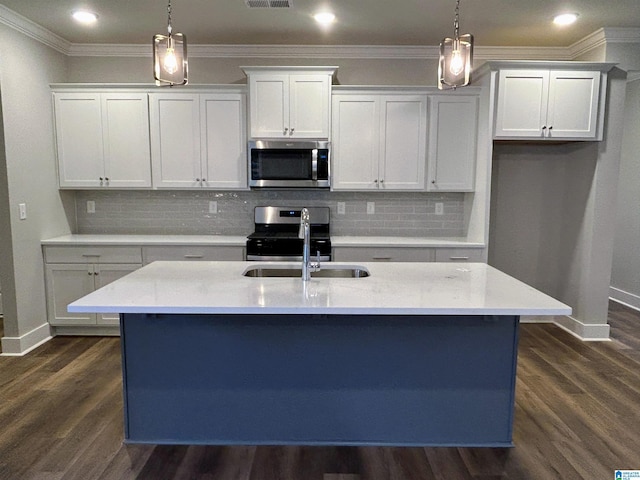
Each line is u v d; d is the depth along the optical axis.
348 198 4.53
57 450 2.38
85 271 3.98
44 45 3.97
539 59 4.33
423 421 2.44
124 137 4.14
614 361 3.59
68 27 3.80
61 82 4.27
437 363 2.40
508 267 4.60
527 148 4.45
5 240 3.56
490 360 2.40
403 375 2.41
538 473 2.23
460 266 2.87
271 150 4.04
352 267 2.88
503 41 4.09
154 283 2.36
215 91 4.09
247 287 2.29
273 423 2.45
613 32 3.74
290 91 4.00
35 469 2.23
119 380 3.19
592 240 3.96
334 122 4.11
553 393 3.05
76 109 4.11
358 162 4.15
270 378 2.42
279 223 4.48
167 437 2.46
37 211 3.89
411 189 4.18
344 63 4.36
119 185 4.20
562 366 3.49
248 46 4.28
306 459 2.34
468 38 2.18
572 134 3.83
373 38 4.05
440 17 3.51
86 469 2.24
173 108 4.12
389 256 4.00
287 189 4.32
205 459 2.33
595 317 4.06
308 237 2.42
